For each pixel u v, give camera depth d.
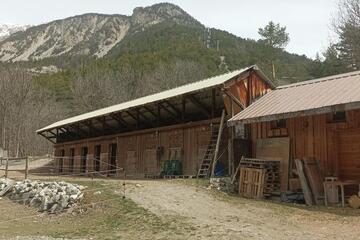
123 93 73.88
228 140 21.75
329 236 11.14
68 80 89.75
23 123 66.69
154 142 27.36
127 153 29.91
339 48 51.91
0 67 74.06
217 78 24.67
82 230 13.74
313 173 17.50
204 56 89.38
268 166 19.22
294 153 19.33
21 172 33.81
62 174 35.41
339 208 15.56
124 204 16.16
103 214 15.55
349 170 17.30
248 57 88.56
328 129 18.12
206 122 23.41
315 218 13.62
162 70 73.81
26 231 14.19
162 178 24.80
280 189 19.30
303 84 22.06
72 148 38.12
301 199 17.42
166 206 15.49
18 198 19.83
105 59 102.81
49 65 167.75
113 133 33.41
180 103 25.78
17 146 64.50
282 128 20.05
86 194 18.14
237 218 13.60
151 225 13.22
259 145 21.00
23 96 67.62
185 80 71.56
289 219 13.50
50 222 15.65
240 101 22.30
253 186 18.67
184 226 12.73
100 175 32.00
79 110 74.25
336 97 17.11
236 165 20.70
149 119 29.75
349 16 47.28
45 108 71.75
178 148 25.30
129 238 11.94
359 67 45.84
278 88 23.30
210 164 21.89
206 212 14.55
